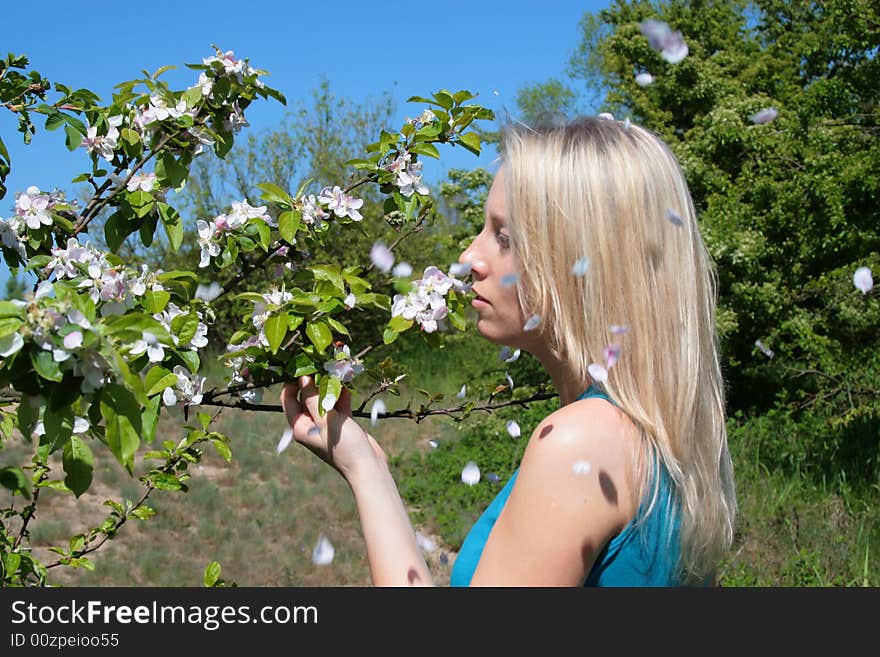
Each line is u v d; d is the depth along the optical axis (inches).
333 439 48.7
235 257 73.7
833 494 235.9
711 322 46.7
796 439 281.0
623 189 43.8
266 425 347.9
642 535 41.5
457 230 390.0
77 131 73.3
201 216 463.2
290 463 311.6
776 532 210.2
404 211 77.8
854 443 266.1
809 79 398.3
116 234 74.4
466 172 366.6
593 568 41.9
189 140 76.2
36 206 69.4
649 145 45.6
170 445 91.7
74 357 38.1
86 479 44.4
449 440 328.8
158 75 76.2
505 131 48.0
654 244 43.9
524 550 40.2
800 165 283.9
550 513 39.9
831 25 296.2
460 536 238.1
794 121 291.1
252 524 248.5
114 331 38.9
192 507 261.0
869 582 180.2
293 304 55.9
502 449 305.1
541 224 44.3
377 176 78.7
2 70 77.7
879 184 255.9
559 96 546.9
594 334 43.6
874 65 275.1
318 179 498.3
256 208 75.0
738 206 296.0
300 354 51.9
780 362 326.3
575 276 43.9
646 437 42.2
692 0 414.9
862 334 307.0
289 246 77.1
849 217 272.4
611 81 412.8
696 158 310.2
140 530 238.5
